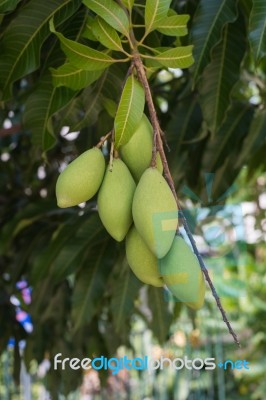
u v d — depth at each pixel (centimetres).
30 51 121
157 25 103
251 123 174
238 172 181
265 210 229
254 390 351
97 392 306
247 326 357
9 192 244
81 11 124
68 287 227
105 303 228
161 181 89
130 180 93
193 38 126
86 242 171
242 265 148
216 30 126
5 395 318
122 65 130
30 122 129
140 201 87
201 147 180
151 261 90
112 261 177
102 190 92
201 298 89
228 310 338
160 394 309
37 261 178
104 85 132
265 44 115
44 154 131
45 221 212
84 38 123
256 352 349
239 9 137
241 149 181
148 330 275
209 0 127
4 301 251
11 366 319
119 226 91
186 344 256
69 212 196
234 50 137
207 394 306
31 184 242
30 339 236
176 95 187
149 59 105
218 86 138
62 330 229
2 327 250
